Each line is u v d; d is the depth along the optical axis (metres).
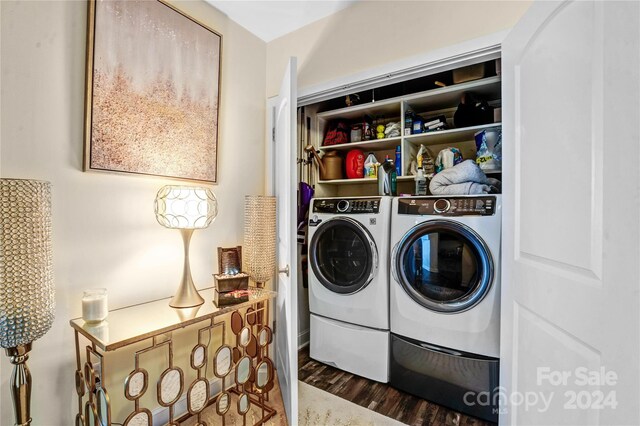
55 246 1.17
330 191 2.92
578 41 0.85
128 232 1.39
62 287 1.19
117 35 1.33
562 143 0.92
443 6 1.50
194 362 1.29
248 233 1.78
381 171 2.11
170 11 1.53
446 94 2.14
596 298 0.76
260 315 1.68
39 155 1.13
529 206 1.11
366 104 2.38
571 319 0.86
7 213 0.90
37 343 1.12
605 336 0.73
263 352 1.73
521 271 1.18
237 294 1.45
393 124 2.41
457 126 2.12
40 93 1.13
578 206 0.84
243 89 1.97
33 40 1.12
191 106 1.63
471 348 1.58
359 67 1.74
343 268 2.14
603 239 0.75
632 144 0.67
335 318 2.09
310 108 2.67
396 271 1.83
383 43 1.67
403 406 1.70
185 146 1.61
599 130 0.77
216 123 1.77
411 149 2.44
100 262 1.30
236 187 1.93
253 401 1.70
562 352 0.90
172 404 1.18
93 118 1.25
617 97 0.71
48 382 1.15
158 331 1.12
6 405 1.05
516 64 1.21
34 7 1.12
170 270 1.56
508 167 1.29
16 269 0.91
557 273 0.94
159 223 1.42
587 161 0.81
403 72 1.64
